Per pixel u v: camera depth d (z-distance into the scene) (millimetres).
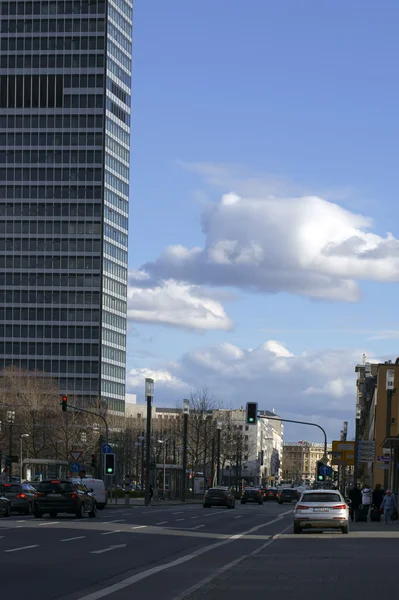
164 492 110500
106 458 78625
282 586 18203
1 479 78000
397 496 72625
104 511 64750
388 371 63156
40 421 130500
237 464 165625
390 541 35406
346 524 40906
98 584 18281
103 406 165250
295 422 88625
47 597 15805
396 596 16375
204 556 26609
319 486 116438
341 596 16375
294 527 41094
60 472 129625
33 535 33625
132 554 26438
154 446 167875
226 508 84125
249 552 28656
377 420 113500
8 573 19938
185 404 104062
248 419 67812
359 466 151625
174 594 16703
